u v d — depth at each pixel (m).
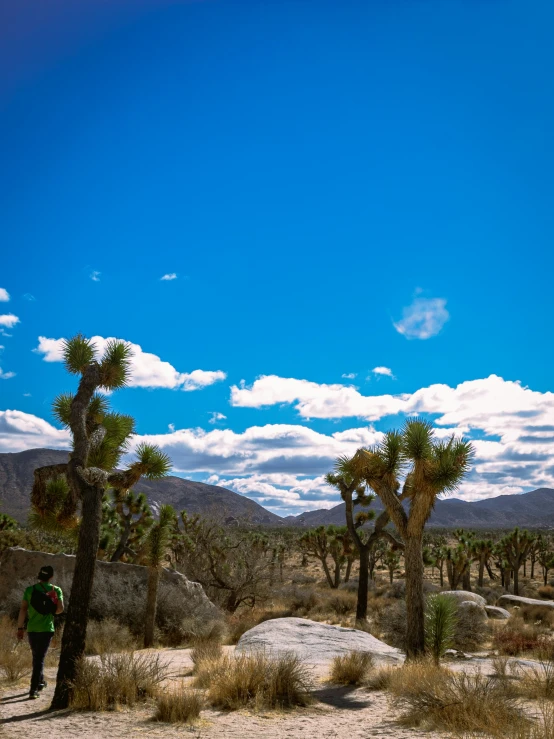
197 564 30.36
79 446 9.40
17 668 10.69
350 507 25.59
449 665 13.11
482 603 29.80
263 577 31.03
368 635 16.27
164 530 17.86
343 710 8.38
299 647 14.27
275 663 9.70
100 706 7.92
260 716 7.82
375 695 9.45
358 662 10.80
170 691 8.83
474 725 6.62
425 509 12.80
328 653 13.84
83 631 8.46
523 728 6.10
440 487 12.55
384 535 24.78
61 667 8.32
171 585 20.95
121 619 18.73
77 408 9.79
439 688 7.70
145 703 8.25
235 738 6.52
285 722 7.49
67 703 8.11
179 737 6.48
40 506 10.34
